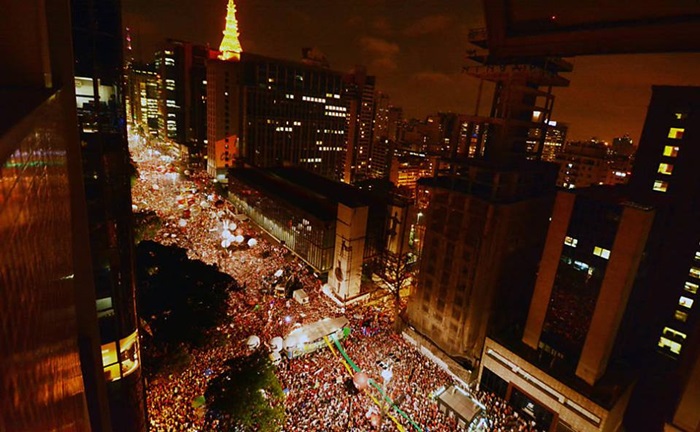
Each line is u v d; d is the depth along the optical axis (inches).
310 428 1328.7
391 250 2723.9
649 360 1862.7
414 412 1513.3
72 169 417.4
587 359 1515.7
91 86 779.4
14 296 99.1
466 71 2010.3
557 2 785.6
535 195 1996.8
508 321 2070.6
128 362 912.3
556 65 1968.5
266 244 3169.3
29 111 136.1
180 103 6820.9
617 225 1441.9
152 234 2583.7
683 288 1791.3
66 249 247.6
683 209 1781.5
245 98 4889.3
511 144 1939.0
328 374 1653.5
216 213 3358.8
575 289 1577.3
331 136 5969.5
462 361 1945.1
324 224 2566.4
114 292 836.6
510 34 925.8
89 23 752.3
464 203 1882.4
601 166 5251.0
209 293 1793.8
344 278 2445.9
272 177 3831.2
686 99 1804.9
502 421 1633.9
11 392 87.0
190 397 1389.0
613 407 1423.5
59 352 180.1
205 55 6663.4
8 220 94.2
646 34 732.0
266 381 1261.1
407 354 1940.2
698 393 1232.2
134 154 5831.7
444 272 2006.6
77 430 212.4
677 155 1843.0
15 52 211.6
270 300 2194.9
